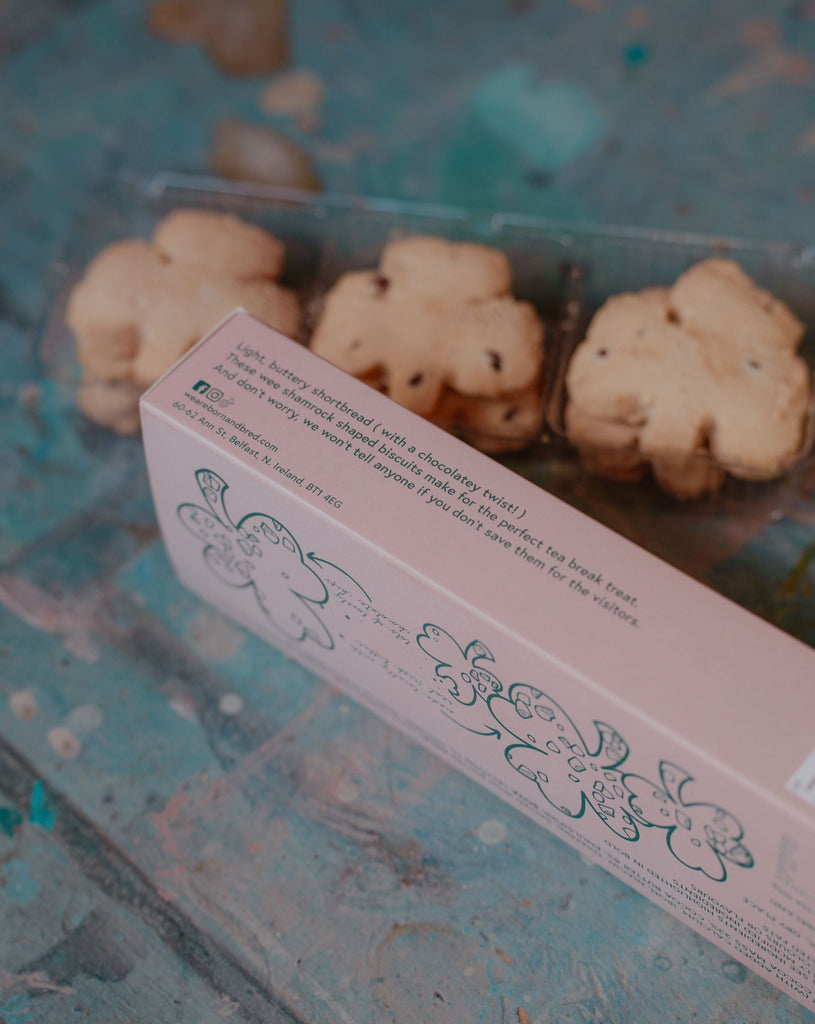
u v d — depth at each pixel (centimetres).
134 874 32
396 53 45
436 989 31
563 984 31
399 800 33
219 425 29
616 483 36
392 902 32
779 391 34
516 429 36
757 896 28
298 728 34
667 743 27
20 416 38
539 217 42
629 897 32
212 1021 31
